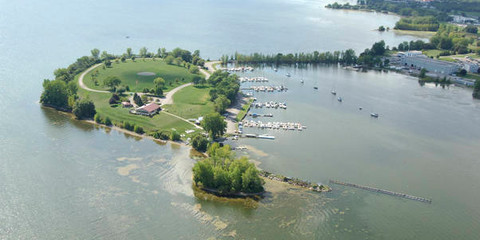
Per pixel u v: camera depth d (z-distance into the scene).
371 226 190.25
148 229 182.12
